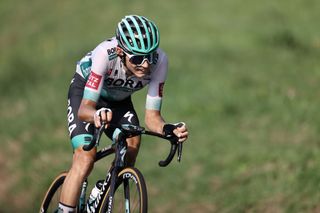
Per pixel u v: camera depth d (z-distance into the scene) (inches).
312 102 1284.4
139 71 541.3
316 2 2245.3
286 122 1189.1
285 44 1841.8
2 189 1228.5
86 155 571.2
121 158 562.3
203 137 1203.9
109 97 601.3
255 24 2016.5
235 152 1088.8
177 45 1824.6
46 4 2802.7
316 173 895.1
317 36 1932.8
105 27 2245.3
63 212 565.9
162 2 2326.5
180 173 1076.5
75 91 603.8
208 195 971.3
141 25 530.6
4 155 1369.3
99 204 578.6
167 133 538.9
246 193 912.9
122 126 541.6
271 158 1014.4
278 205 855.1
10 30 2632.9
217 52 1740.9
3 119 1565.0
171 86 1483.8
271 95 1363.2
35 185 1190.3
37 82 1809.8
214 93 1407.5
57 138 1369.3
